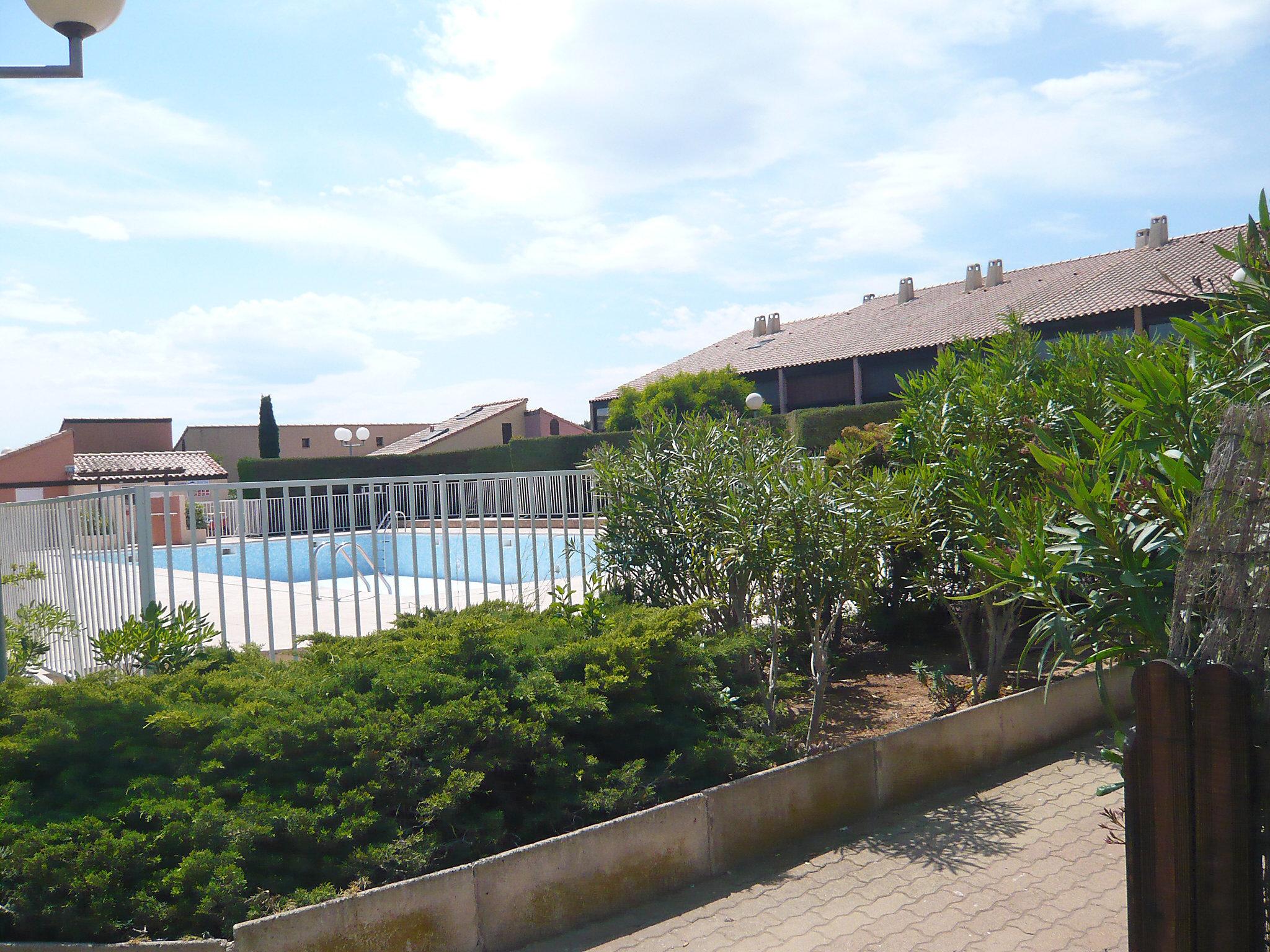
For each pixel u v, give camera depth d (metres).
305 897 3.45
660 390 34.69
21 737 4.17
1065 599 3.89
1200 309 24.53
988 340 7.95
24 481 34.59
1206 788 2.04
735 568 5.95
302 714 4.27
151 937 3.38
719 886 4.21
